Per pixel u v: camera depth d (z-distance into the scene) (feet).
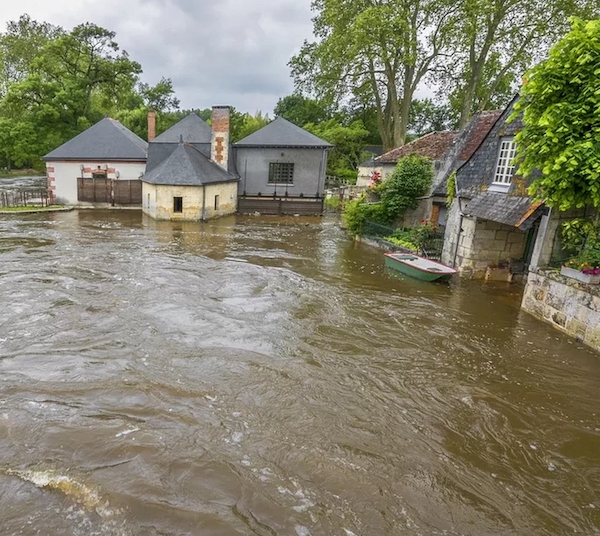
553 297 33.96
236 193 105.29
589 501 16.29
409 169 67.46
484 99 115.24
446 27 97.91
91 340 28.37
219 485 16.16
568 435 20.42
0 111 136.15
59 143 128.57
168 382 23.47
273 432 19.62
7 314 32.30
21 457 17.26
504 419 21.52
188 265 49.98
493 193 45.09
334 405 22.13
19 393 21.88
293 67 126.62
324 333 31.42
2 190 114.83
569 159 27.78
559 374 26.30
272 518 14.78
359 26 95.25
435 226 60.23
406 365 26.94
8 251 53.31
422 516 15.23
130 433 18.98
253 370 25.23
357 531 14.40
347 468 17.47
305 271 49.83
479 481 17.15
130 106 195.42
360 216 69.46
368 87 124.88
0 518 14.21
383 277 48.19
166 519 14.51
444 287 44.75
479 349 29.58
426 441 19.56
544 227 35.94
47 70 136.05
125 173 100.83
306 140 106.32
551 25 96.12
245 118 174.91
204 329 30.91
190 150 94.22
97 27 133.90
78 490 15.61
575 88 28.40
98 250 56.03
